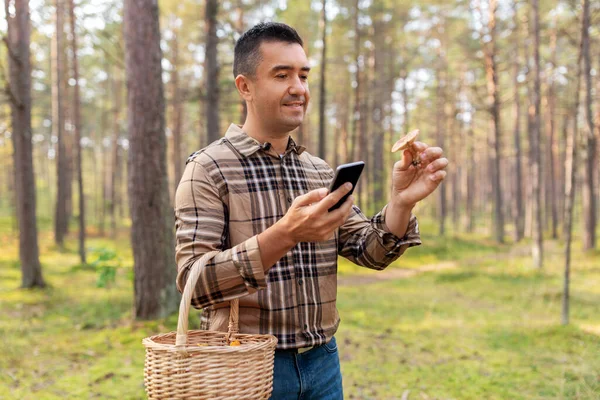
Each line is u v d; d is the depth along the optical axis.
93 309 6.97
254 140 1.43
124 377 4.27
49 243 17.50
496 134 16.53
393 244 1.47
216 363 1.19
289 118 1.41
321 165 1.64
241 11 11.20
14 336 5.52
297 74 1.42
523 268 11.74
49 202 30.17
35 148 36.19
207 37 9.04
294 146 1.52
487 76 16.56
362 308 7.55
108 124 23.91
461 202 34.97
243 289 1.21
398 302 8.14
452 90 22.25
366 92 18.62
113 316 6.32
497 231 19.36
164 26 17.58
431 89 22.27
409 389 4.07
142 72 5.61
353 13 15.80
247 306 1.39
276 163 1.46
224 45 12.58
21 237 9.02
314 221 1.09
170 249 5.92
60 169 16.61
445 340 5.59
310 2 14.30
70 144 22.30
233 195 1.38
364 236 1.55
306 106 1.46
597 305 7.42
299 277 1.43
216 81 9.08
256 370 1.23
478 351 5.14
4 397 3.78
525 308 7.40
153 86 5.66
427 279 11.27
